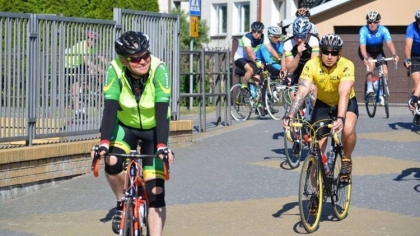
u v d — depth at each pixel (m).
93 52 13.99
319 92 10.24
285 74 14.66
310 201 9.69
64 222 10.67
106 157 8.16
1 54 12.16
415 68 16.94
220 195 11.98
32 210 11.50
